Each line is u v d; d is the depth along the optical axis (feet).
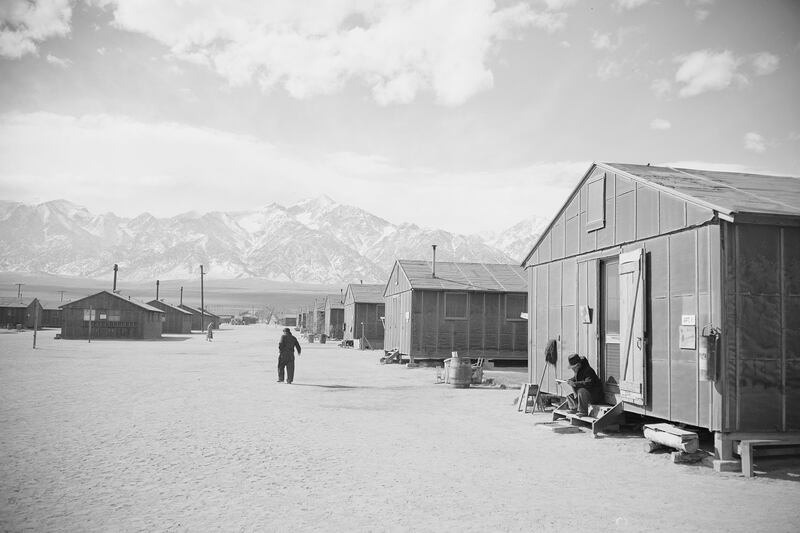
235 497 25.99
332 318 249.14
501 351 111.75
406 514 23.88
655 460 34.53
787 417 33.65
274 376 84.48
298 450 35.70
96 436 39.11
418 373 94.22
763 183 44.83
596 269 47.65
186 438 38.88
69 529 21.74
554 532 21.98
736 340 33.42
